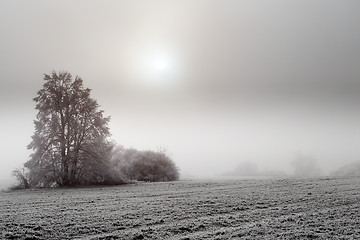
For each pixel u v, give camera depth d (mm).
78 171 39469
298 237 12781
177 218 16406
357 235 12992
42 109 39375
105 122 41000
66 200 23594
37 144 38438
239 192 26578
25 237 13070
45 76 40188
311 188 28750
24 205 21359
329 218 16094
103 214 17484
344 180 37469
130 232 13703
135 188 32688
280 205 20031
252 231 13680
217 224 15148
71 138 40031
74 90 41031
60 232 13836
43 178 37906
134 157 51125
